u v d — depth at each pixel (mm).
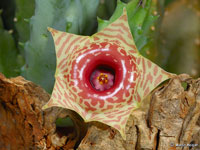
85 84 114
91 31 160
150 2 136
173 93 119
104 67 123
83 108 114
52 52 142
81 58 116
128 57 117
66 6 136
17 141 128
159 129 121
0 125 129
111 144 120
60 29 139
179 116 120
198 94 120
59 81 114
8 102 123
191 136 124
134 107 113
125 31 118
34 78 148
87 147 120
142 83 116
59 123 141
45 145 125
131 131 121
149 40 145
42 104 123
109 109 113
